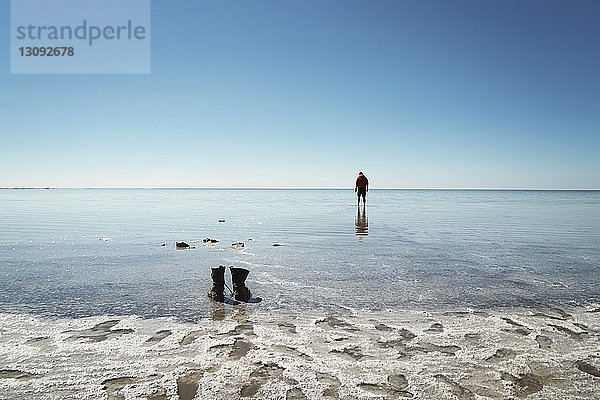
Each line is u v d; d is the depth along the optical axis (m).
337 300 7.19
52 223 20.30
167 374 4.45
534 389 4.19
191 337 5.50
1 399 3.90
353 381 4.34
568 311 6.68
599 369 4.64
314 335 5.61
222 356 4.91
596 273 9.27
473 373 4.54
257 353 5.01
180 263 10.23
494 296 7.48
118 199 57.88
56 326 5.89
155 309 6.67
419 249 12.48
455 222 21.47
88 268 9.64
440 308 6.80
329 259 10.82
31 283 8.27
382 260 10.71
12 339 5.41
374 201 54.00
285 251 12.02
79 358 4.84
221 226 18.92
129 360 4.79
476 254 11.63
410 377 4.44
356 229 17.86
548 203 49.16
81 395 3.99
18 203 43.03
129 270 9.44
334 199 61.91
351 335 5.62
